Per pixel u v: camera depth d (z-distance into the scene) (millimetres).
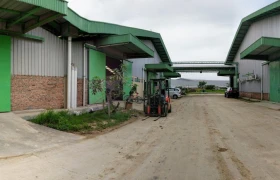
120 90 15211
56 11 9484
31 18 10672
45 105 12812
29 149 6684
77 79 15797
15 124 8758
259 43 19953
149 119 14234
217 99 36156
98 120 12258
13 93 11156
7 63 10859
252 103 26625
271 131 10359
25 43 11758
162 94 17141
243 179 5055
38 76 12422
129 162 6141
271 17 28172
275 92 25938
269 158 6512
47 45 12984
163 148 7539
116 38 17328
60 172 5293
